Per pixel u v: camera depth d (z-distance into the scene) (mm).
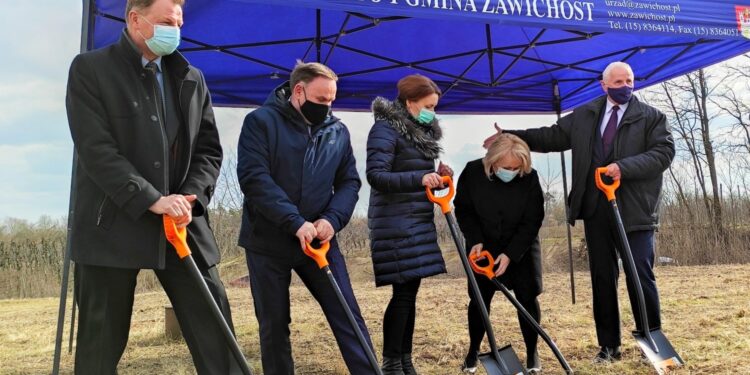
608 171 3186
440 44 5254
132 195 2008
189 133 2240
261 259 2484
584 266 11289
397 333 2975
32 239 12539
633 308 3389
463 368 3498
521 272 3270
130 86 2127
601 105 3457
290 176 2479
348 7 2734
